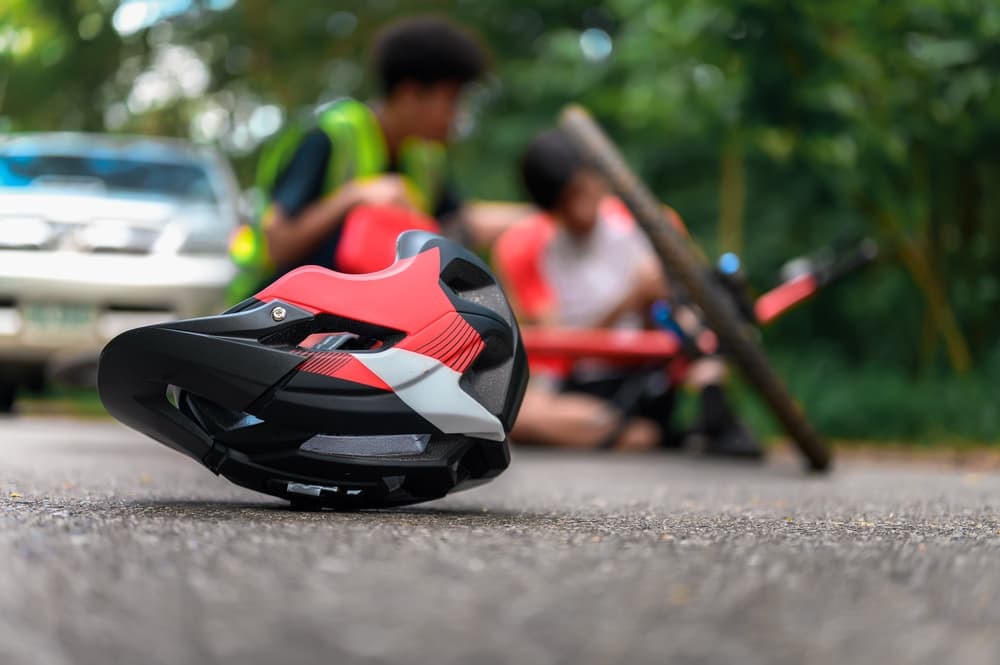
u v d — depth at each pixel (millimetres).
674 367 4504
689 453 4449
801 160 5785
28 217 5609
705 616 924
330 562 1139
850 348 7051
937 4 4789
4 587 976
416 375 1627
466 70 3650
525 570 1116
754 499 2250
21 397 8562
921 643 854
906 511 1962
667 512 1863
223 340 1576
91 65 9320
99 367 1589
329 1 9438
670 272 3176
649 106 5012
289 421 1594
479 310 1683
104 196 5812
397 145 3674
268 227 3400
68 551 1165
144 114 9758
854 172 5195
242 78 9695
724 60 4652
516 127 8016
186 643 797
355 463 1626
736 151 5199
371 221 3166
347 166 3486
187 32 9484
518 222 4941
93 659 753
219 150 9562
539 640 822
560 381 4723
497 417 1682
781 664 781
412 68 3602
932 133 5262
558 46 7254
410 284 1657
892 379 5980
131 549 1190
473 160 8328
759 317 3385
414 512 1742
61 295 5551
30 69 8906
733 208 6133
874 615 952
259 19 9398
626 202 3164
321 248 3350
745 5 4465
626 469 3395
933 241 5910
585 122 3225
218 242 5746
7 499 1751
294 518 1562
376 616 889
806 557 1264
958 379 5656
